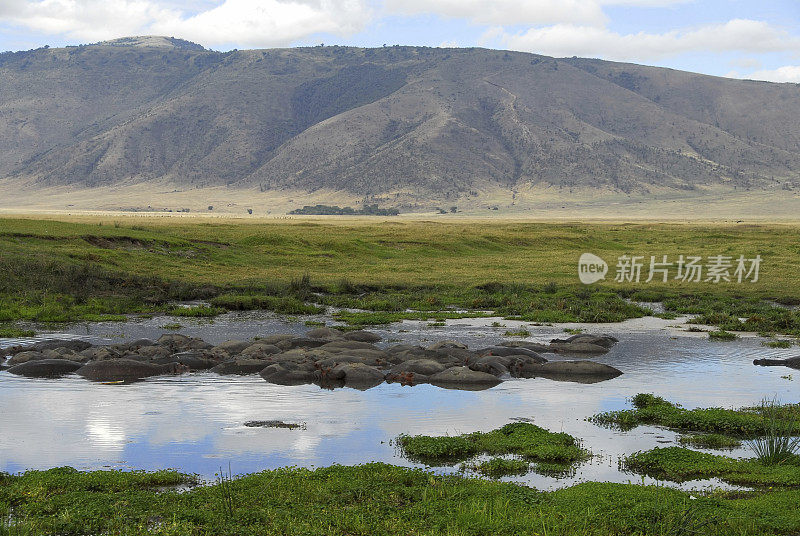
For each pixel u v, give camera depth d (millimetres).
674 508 10281
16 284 35438
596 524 9844
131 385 18594
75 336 26094
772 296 39344
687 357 23188
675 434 14859
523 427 14703
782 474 12102
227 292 38219
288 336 24156
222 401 17031
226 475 12219
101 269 40125
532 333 28219
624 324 30875
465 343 25469
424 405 16891
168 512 10320
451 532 9633
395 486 11359
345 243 57156
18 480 11586
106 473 11930
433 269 49594
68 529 9891
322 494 11008
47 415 15719
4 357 21625
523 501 10773
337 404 16875
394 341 25797
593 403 17281
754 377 20250
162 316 31734
